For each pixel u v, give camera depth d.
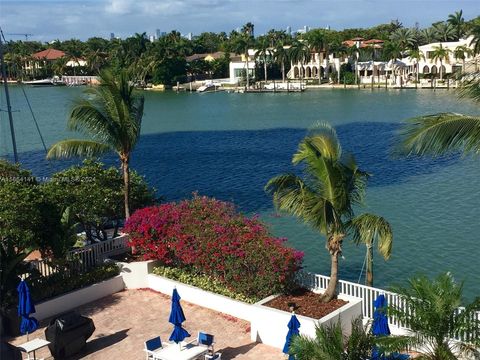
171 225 23.34
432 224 39.09
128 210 26.45
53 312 21.41
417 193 47.62
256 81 167.62
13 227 22.06
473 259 32.56
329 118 99.25
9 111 37.06
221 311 21.09
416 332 13.08
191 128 95.00
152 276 23.44
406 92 135.12
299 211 18.22
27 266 22.03
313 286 20.55
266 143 77.38
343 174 18.12
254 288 20.42
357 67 155.88
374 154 66.06
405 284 29.45
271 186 18.61
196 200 24.64
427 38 163.25
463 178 52.38
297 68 170.62
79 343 17.98
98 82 25.84
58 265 22.78
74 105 25.05
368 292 19.50
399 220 40.22
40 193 24.20
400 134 12.61
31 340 18.45
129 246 25.09
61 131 90.69
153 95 156.12
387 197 46.69
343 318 18.36
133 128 25.58
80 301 22.19
